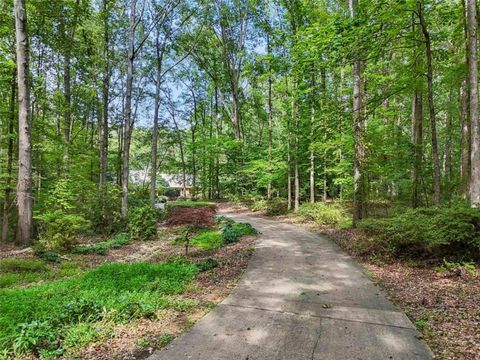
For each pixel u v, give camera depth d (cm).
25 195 1130
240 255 872
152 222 1315
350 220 1380
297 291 567
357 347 362
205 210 1414
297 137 1938
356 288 577
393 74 1534
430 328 402
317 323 429
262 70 2195
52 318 415
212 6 2486
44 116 1675
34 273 761
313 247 967
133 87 2759
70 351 357
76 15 1423
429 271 648
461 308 456
